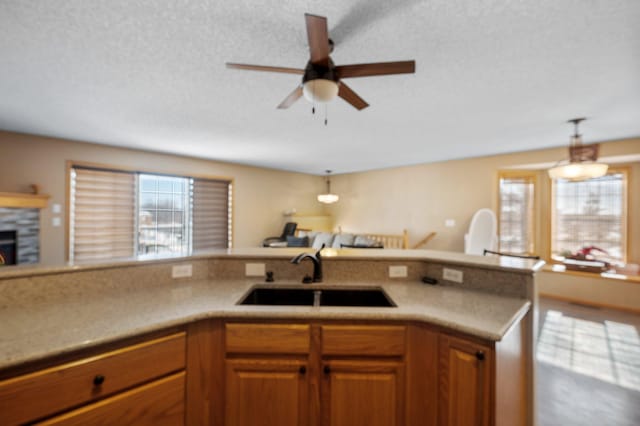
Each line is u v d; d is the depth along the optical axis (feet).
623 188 13.29
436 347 3.98
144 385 3.61
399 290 5.42
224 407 4.13
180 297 4.81
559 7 4.44
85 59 5.99
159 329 3.69
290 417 4.09
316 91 4.95
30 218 11.39
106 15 4.66
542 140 12.38
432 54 5.78
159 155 15.34
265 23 4.90
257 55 5.91
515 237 15.66
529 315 4.80
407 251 7.14
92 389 3.23
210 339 4.14
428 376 4.00
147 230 15.23
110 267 5.14
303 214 22.84
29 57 5.89
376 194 20.85
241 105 8.50
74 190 12.82
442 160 17.24
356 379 4.10
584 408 6.16
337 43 5.41
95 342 3.20
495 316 4.00
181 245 16.60
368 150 14.58
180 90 7.48
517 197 15.67
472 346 3.65
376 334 4.11
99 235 13.52
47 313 4.00
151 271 5.56
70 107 8.65
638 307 11.86
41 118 9.66
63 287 4.71
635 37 5.16
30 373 2.92
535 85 7.13
